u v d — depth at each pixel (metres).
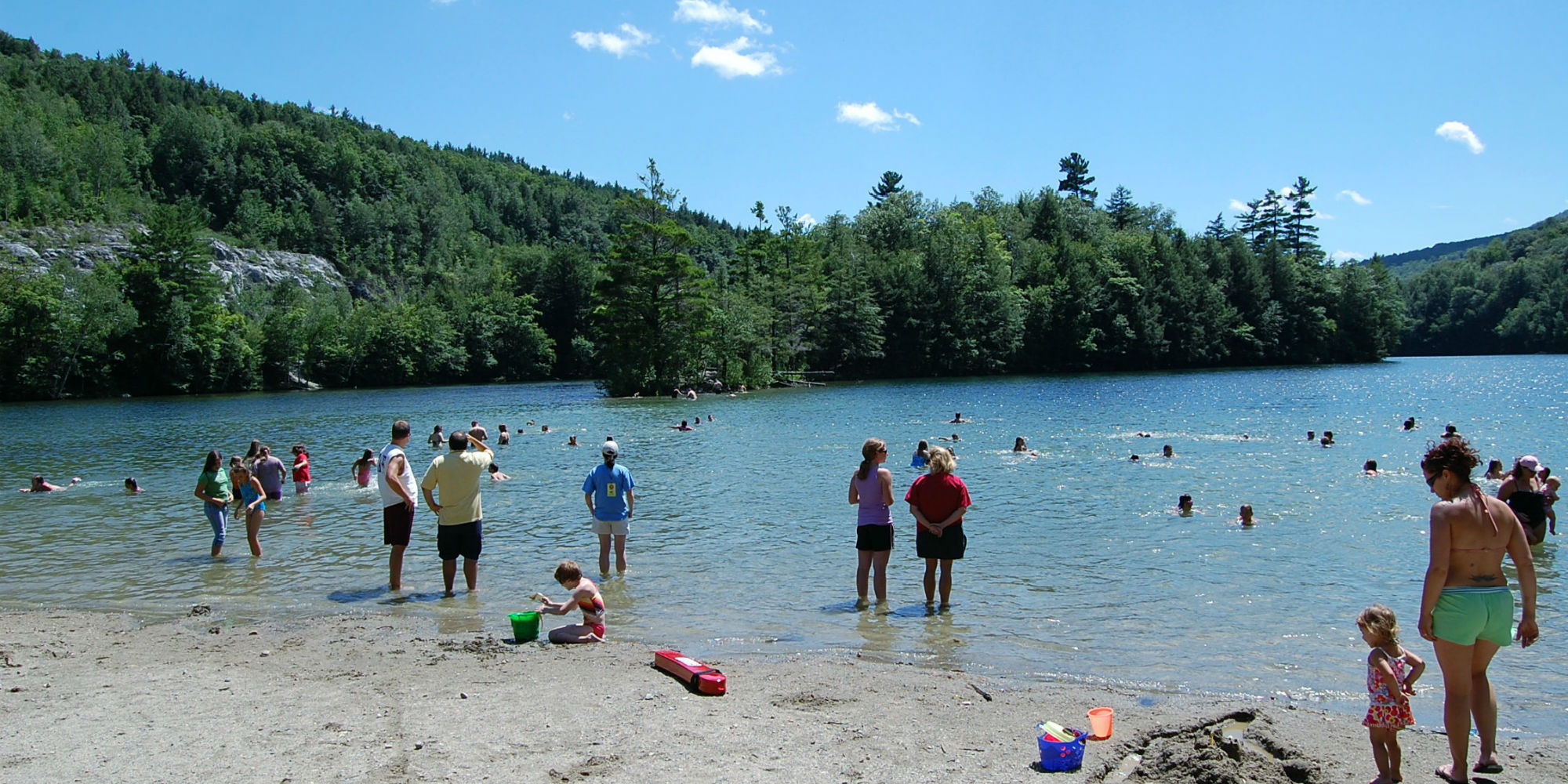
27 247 100.62
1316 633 10.15
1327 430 34.25
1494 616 6.27
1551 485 15.18
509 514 18.58
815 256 100.12
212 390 84.81
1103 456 27.20
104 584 13.16
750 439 33.78
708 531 16.50
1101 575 12.96
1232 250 110.62
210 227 152.75
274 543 16.00
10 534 17.16
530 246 187.25
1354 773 6.50
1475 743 7.12
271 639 10.22
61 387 74.88
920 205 120.38
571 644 9.97
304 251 154.00
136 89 181.75
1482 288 134.75
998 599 11.75
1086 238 118.94
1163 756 6.41
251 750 6.70
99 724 7.33
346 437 38.16
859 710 7.71
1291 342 108.56
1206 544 14.95
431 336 101.25
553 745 6.81
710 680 8.12
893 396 60.91
